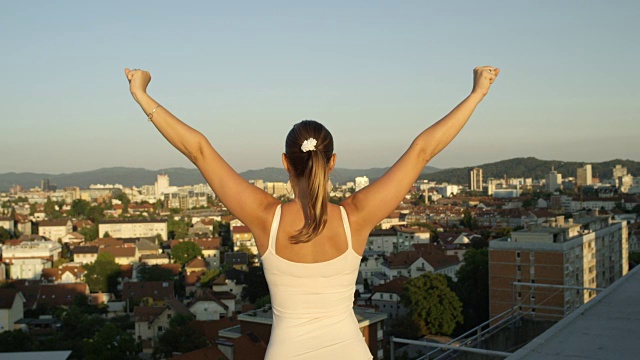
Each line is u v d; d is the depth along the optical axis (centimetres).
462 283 5891
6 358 2520
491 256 4716
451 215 16562
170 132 235
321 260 225
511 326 1345
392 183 229
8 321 6719
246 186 234
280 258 226
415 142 238
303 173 230
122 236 15712
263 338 2295
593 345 607
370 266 9556
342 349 224
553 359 567
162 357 4516
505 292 4647
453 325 5028
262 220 230
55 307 7675
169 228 16638
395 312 6638
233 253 10762
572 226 4794
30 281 9375
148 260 11344
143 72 247
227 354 2877
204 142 235
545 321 1348
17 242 12719
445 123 238
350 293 233
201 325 4722
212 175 235
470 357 1216
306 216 228
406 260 8325
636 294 833
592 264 4941
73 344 5231
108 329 4588
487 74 250
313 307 225
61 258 11712
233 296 7119
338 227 227
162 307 6356
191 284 9088
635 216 12962
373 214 229
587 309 747
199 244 11838
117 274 9381
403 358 4194
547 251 4472
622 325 677
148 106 237
